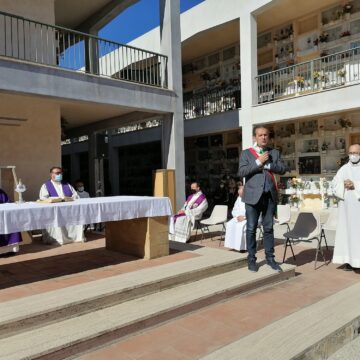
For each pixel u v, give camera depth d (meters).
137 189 21.41
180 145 11.02
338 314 4.23
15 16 8.08
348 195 6.10
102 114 12.62
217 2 14.23
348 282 5.59
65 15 13.39
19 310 3.75
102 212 5.37
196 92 19.23
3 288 4.55
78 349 3.44
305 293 5.08
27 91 7.96
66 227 7.54
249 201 5.36
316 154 13.91
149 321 3.99
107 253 6.43
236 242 7.58
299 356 3.35
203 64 18.81
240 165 5.40
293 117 11.88
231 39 16.69
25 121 10.20
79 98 8.83
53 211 4.94
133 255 6.16
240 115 13.42
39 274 5.17
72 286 4.53
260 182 5.33
